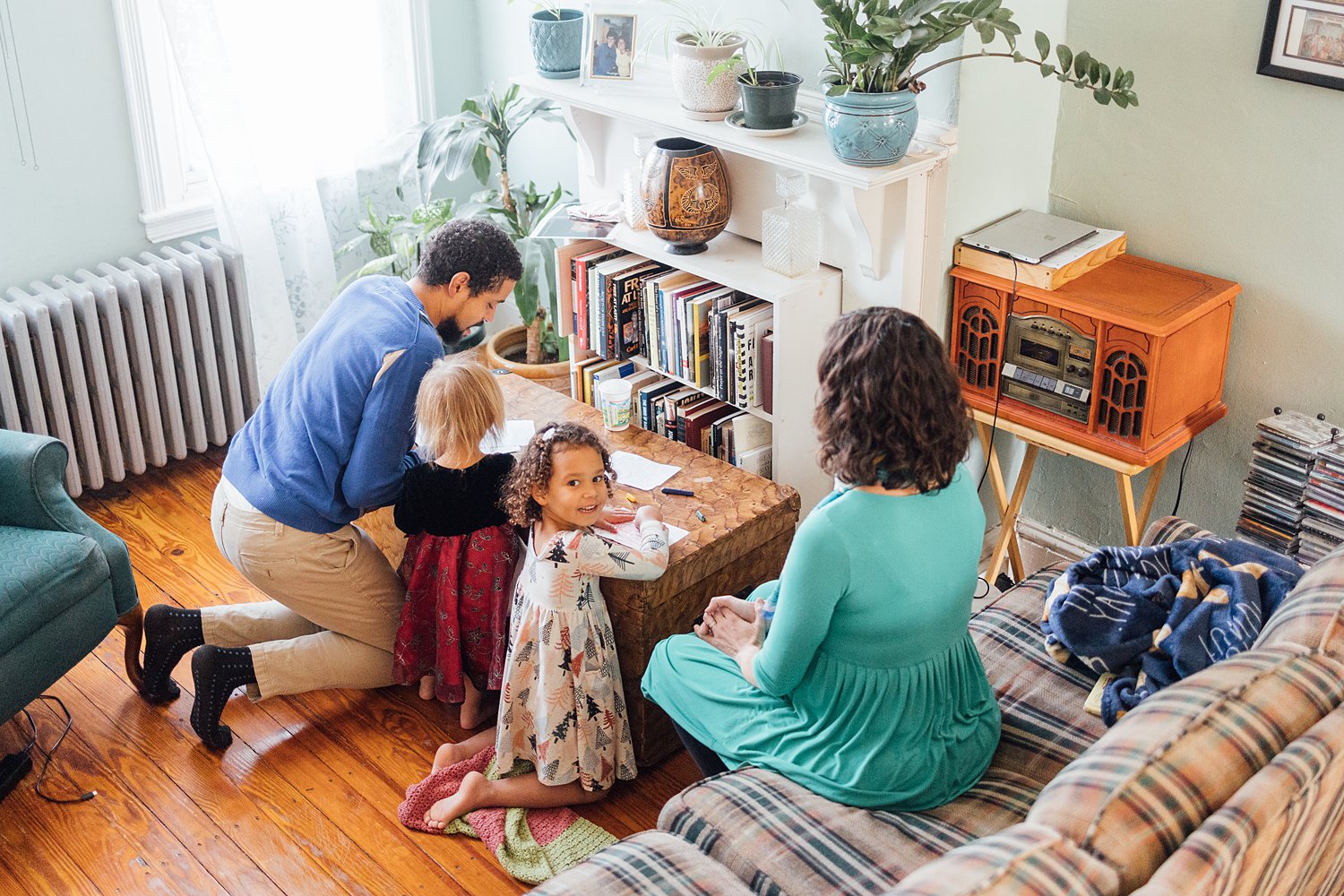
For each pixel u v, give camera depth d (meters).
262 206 3.56
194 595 3.18
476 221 2.56
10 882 2.36
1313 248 2.54
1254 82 2.51
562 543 2.33
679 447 2.91
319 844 2.44
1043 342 2.67
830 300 2.81
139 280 3.43
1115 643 2.10
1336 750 1.50
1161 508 2.99
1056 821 1.42
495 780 2.52
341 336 2.50
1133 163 2.75
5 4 3.15
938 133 2.59
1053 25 2.72
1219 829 1.37
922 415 1.70
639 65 3.14
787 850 1.80
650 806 2.54
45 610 2.47
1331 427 2.56
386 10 3.77
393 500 2.60
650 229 2.97
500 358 3.60
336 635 2.73
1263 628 1.93
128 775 2.62
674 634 2.53
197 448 3.70
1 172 3.29
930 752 1.87
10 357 3.33
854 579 1.77
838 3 2.41
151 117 3.46
